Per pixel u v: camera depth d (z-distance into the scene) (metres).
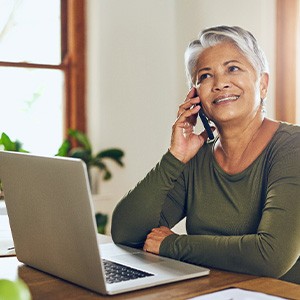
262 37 4.12
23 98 4.46
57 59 4.57
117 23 4.55
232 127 1.85
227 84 1.84
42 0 4.48
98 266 1.32
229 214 1.84
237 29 1.86
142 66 4.68
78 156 4.36
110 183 4.59
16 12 4.40
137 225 1.89
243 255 1.56
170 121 4.84
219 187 1.89
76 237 1.37
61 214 1.40
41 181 1.45
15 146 4.09
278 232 1.60
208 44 1.88
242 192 1.83
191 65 1.94
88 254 1.34
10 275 1.55
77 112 4.58
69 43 4.58
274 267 1.56
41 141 4.54
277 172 1.73
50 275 1.55
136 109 4.67
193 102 1.92
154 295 1.34
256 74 1.87
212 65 1.86
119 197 4.62
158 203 1.90
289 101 4.02
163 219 1.99
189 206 1.95
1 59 4.37
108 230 4.55
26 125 4.49
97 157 4.42
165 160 1.91
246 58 1.85
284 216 1.63
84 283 1.40
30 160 1.47
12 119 4.44
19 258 1.69
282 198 1.66
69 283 1.46
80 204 1.32
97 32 4.48
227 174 1.87
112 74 4.55
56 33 4.55
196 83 1.93
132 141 4.67
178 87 4.82
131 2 4.60
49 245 1.49
